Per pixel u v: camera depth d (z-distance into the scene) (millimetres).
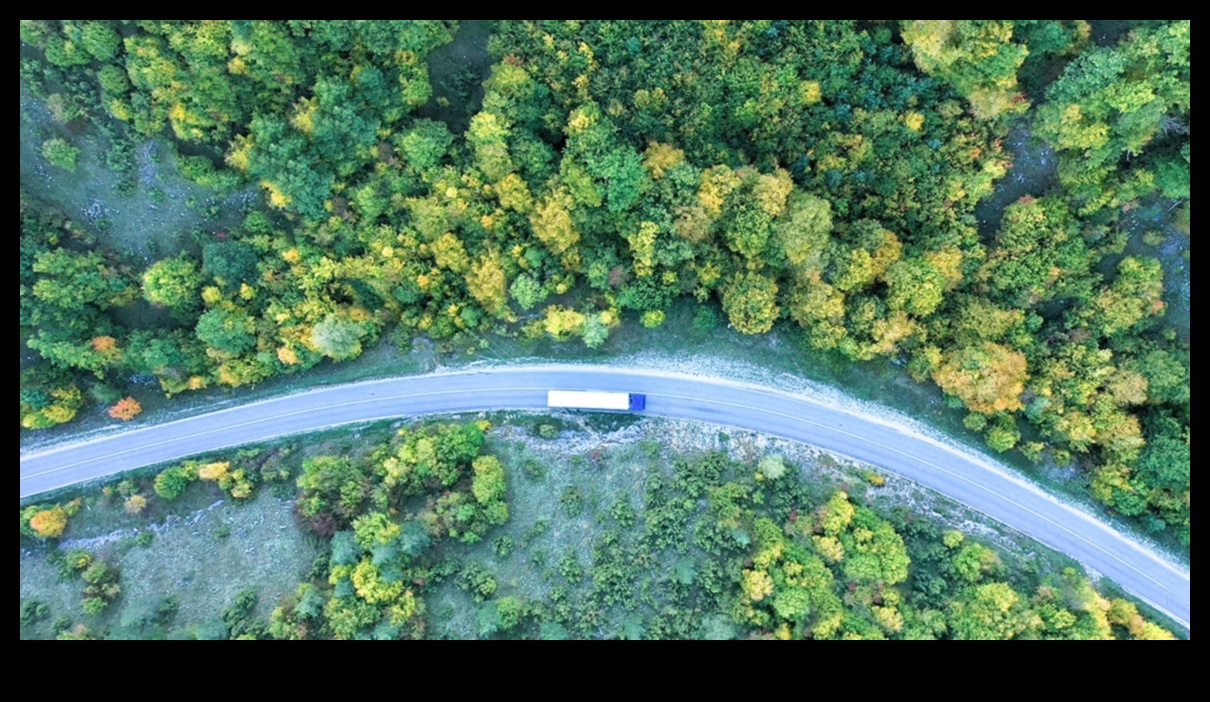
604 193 72625
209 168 73125
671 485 76375
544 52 71625
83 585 73812
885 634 67688
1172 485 72312
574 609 71062
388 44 68750
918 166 72750
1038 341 75750
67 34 66188
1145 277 70812
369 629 69250
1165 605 74062
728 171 71125
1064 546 76562
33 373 76500
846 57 71000
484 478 74375
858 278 72625
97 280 73750
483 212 75688
